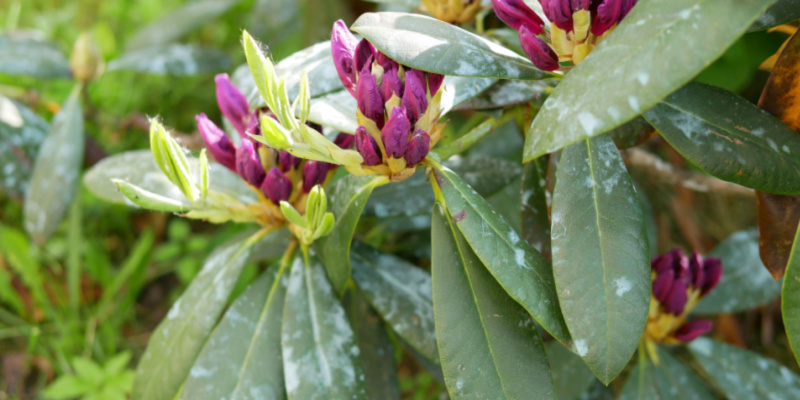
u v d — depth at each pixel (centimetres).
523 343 75
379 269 86
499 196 105
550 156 80
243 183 88
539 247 84
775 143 74
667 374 91
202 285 83
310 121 80
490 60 75
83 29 182
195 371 81
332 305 82
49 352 130
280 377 82
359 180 79
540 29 76
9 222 148
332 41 75
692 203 140
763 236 77
